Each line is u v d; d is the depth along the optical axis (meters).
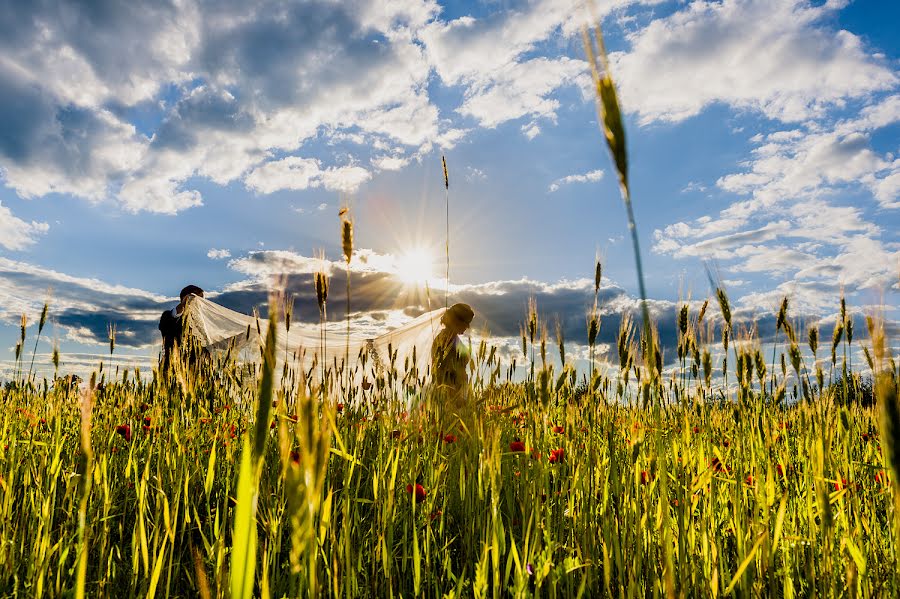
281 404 0.69
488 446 2.01
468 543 2.08
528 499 1.96
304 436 0.68
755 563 1.70
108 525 2.11
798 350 2.41
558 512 2.28
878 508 2.38
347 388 2.67
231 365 3.31
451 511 2.57
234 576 0.64
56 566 2.00
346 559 1.65
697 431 2.51
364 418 2.66
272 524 1.74
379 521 2.04
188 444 3.06
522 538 2.16
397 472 2.30
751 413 2.29
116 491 2.50
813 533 1.75
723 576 1.73
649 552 1.79
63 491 2.52
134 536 1.83
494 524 1.59
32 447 2.72
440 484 2.55
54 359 3.28
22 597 1.79
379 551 2.01
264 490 1.98
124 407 3.57
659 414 1.17
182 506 2.48
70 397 3.45
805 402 2.40
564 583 1.91
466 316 3.68
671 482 2.09
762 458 2.23
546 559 1.67
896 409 0.73
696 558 1.83
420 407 2.65
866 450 2.53
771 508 1.95
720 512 2.22
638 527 1.70
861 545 1.90
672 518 2.09
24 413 3.51
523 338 2.77
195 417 3.34
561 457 2.52
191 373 3.28
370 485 2.48
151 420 3.03
